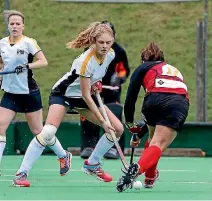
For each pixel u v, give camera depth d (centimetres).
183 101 2214
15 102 2595
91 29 2328
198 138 3903
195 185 2542
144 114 2241
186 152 3909
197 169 3222
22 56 2584
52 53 5103
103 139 2550
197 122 3903
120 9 5350
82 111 2508
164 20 5356
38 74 4956
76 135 3916
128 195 2153
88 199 2047
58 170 3114
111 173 3014
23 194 2183
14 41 2598
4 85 2588
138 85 2245
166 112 2202
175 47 5262
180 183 2617
